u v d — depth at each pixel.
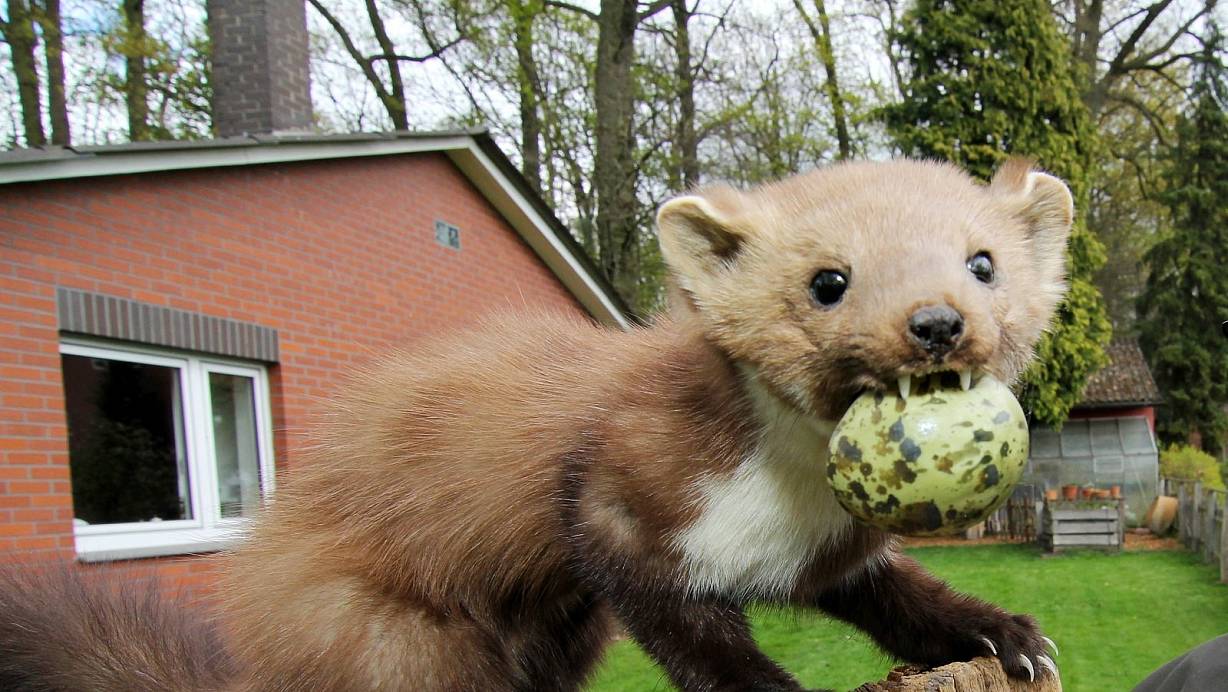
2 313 6.14
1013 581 13.09
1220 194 32.56
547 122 25.72
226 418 8.10
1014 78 19.92
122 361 7.13
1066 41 23.56
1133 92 35.50
